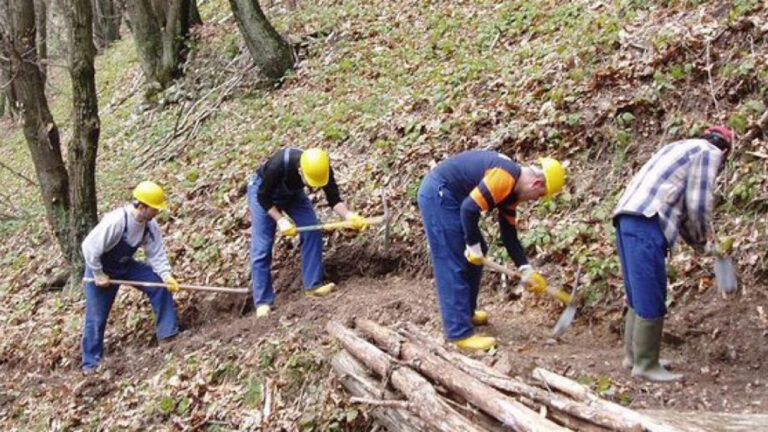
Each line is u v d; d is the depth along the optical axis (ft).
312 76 40.55
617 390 15.56
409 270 23.48
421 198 17.65
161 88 48.16
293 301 23.50
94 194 30.66
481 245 17.98
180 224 30.35
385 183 26.45
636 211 15.12
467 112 27.76
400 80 34.53
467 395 14.73
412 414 15.64
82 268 30.45
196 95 45.60
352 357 18.31
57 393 23.91
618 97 23.76
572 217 21.75
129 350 25.59
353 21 44.37
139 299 26.84
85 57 29.22
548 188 16.70
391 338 17.66
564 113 24.64
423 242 23.48
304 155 21.56
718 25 23.62
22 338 28.63
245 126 38.73
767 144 20.07
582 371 16.33
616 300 18.84
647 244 15.12
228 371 21.17
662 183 15.12
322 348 19.76
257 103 40.63
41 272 33.86
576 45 27.76
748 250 18.52
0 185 56.24
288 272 25.05
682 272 18.78
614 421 12.63
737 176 20.04
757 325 17.04
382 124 30.12
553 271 20.52
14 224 41.75
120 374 23.79
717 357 16.76
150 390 22.04
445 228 17.35
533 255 21.31
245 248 26.81
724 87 22.06
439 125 27.58
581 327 18.99
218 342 22.52
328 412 17.94
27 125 30.14
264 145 34.35
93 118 29.84
